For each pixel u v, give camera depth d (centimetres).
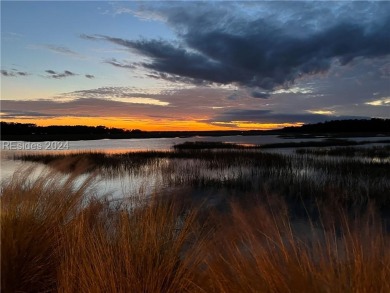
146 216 340
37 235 352
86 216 395
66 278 293
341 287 219
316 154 2903
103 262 298
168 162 2298
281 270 243
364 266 225
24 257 323
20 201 389
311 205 947
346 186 1269
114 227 369
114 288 277
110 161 2334
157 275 290
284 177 1526
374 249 249
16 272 308
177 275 297
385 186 1245
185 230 346
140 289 282
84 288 285
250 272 251
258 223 320
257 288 238
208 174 1688
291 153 3056
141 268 297
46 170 475
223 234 329
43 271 333
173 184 1339
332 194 1028
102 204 465
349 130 14150
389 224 497
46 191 424
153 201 374
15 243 316
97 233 350
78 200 436
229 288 249
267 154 2695
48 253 354
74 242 330
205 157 2578
